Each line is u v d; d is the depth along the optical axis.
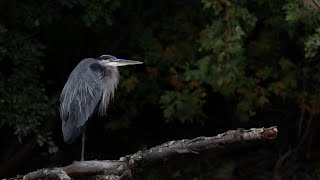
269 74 13.43
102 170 6.23
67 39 13.55
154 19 14.03
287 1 11.84
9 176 13.38
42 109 11.88
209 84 13.37
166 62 13.70
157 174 14.16
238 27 11.75
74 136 8.44
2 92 11.60
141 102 14.12
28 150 13.23
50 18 11.85
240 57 12.27
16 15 11.70
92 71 8.71
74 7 12.47
